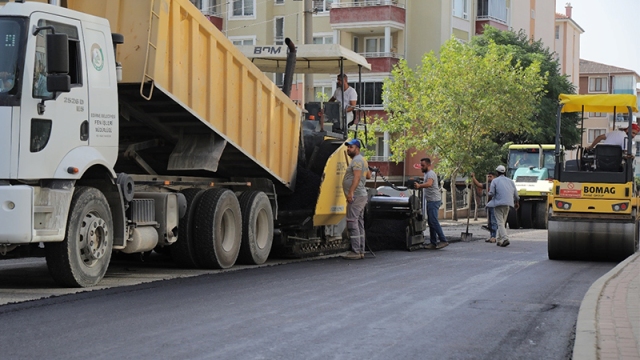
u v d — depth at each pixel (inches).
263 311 364.8
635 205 729.0
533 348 303.4
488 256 715.4
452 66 1557.6
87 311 353.1
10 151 396.2
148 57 480.7
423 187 792.9
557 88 2031.3
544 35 2955.2
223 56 560.7
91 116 439.8
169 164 567.5
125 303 378.6
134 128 557.6
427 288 459.8
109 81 457.1
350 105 726.5
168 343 290.7
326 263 616.4
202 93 541.3
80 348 279.3
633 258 673.6
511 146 1514.5
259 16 2122.3
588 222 693.9
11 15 404.5
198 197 550.9
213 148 565.6
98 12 483.2
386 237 773.9
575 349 290.2
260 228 607.5
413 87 1617.9
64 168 417.1
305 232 673.0
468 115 1552.7
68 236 423.2
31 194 398.0
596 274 577.3
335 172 665.6
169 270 542.6
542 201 1413.6
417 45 2106.3
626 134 759.7
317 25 2139.5
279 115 635.5
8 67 399.9
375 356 280.2
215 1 2139.5
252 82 597.3
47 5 416.8
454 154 1557.6
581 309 382.0
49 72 398.6
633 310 378.3
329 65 721.0
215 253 545.6
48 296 394.9
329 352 284.0
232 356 273.3
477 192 1646.2
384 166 2046.0
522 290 464.4
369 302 399.9
